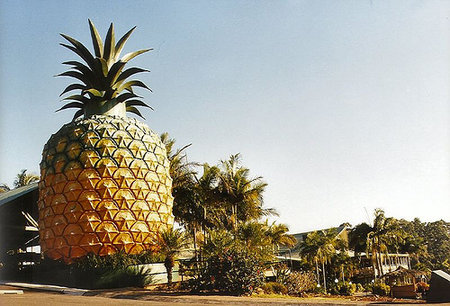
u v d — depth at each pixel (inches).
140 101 1336.1
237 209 1567.4
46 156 1190.9
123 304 647.1
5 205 1462.8
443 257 3759.8
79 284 1016.9
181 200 1526.8
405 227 3892.7
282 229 1642.5
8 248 1471.5
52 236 1125.1
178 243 1024.2
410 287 1279.5
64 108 1288.1
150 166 1192.2
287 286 1051.3
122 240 1104.8
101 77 1235.2
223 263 865.5
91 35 1283.2
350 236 2380.7
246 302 703.1
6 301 651.5
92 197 1100.5
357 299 1008.2
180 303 700.0
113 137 1169.4
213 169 1507.1
